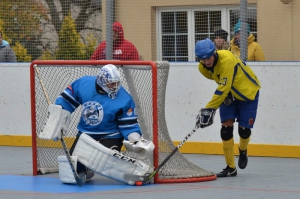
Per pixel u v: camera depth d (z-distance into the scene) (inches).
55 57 988.6
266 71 887.7
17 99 1004.6
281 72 881.5
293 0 887.7
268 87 887.7
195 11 944.3
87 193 612.4
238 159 807.7
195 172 700.7
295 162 840.9
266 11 898.7
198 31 944.3
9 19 1000.2
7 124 1013.2
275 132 888.9
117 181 677.9
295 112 878.4
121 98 657.0
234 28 923.4
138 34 956.6
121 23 948.6
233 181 687.7
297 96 876.6
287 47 895.1
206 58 672.4
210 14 935.7
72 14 982.4
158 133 681.0
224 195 600.1
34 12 992.2
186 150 931.3
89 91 658.2
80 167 676.7
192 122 924.0
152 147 646.5
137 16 951.6
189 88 924.0
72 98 661.3
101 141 662.5
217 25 933.2
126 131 653.3
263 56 900.6
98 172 655.8
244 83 697.0
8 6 999.6
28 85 997.8
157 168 662.5
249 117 710.5
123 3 944.9
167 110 935.0
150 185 658.8
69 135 780.6
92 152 652.1
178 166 700.0
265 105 890.7
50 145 754.2
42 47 994.1
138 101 698.2
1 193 616.7
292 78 877.2
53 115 651.5
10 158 879.7
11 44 1003.9
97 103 654.5
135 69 693.9
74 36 981.2
